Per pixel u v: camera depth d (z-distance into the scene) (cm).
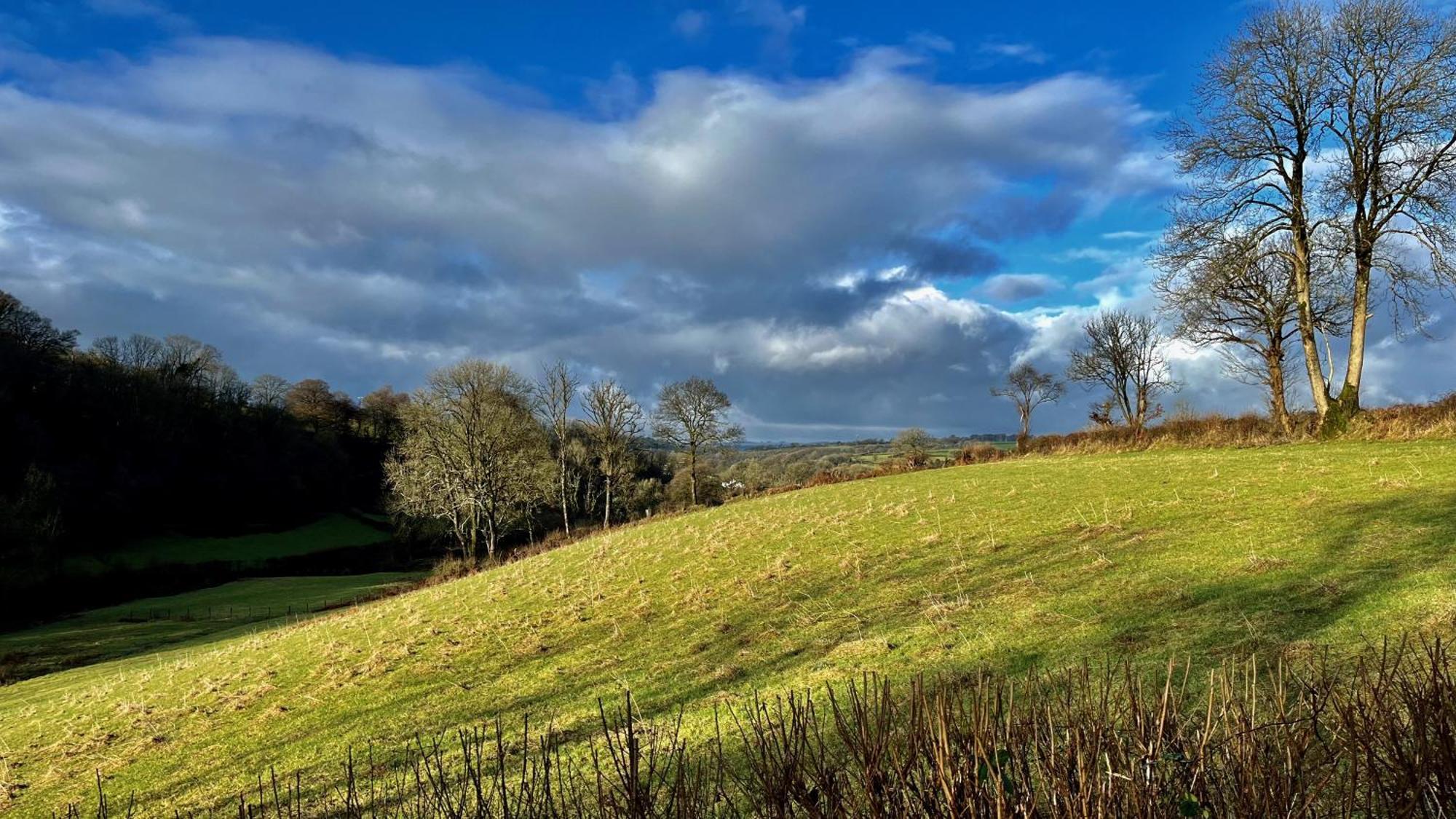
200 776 1133
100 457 6888
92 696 2033
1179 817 307
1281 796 312
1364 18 2617
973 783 311
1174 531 1431
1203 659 754
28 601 4919
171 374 8369
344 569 7250
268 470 8706
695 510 4125
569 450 7069
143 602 5116
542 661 1423
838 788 344
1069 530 1636
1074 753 321
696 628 1445
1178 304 3225
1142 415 5372
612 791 369
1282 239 3341
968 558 1562
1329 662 671
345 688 1473
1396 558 995
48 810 1105
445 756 976
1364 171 2662
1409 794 312
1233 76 2872
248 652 2200
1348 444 2441
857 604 1375
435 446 5616
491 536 5791
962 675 848
